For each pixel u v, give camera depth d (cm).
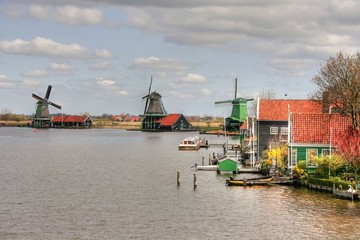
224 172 9219
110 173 9569
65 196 7000
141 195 7031
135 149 16200
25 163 11506
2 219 5616
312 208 5941
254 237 4888
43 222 5494
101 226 5328
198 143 16388
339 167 7094
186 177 8812
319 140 7931
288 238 4838
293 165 7975
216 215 5747
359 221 5362
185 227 5262
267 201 6391
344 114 8044
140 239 4859
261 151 10212
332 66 8144
